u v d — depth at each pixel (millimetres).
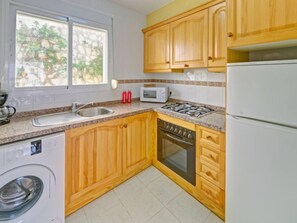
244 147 1258
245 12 1267
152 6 2639
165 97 2707
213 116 1901
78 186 1700
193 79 2508
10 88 1731
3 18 1646
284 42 1154
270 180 1134
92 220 1612
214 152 1632
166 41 2475
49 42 1994
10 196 1328
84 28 2291
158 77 3051
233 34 1349
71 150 1607
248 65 1185
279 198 1100
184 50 2203
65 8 2041
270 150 1117
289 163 1036
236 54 1493
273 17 1121
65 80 2154
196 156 1826
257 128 1170
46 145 1362
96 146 1819
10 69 1720
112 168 2002
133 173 2289
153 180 2217
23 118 1779
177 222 1593
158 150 2400
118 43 2635
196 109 2195
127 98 2764
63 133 1496
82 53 2301
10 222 1236
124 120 2078
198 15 2002
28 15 1813
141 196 1934
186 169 1974
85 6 2219
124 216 1661
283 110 1031
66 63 2141
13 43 1725
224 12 1744
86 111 2289
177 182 2129
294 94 981
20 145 1235
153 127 2449
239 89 1254
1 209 1272
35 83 1923
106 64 2531
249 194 1261
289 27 1055
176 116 1991
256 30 1210
